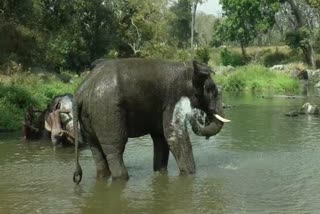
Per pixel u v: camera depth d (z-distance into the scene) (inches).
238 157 428.5
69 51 1720.0
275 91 1443.2
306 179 344.8
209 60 2620.6
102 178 354.0
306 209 274.2
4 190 327.6
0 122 630.5
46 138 554.6
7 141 545.3
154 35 2341.3
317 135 545.6
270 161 409.4
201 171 373.7
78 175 339.9
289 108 879.7
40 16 1608.0
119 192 318.0
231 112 818.2
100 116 337.7
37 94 830.5
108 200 300.2
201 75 358.6
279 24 3395.7
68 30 1764.3
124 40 2310.5
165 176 359.6
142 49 2301.9
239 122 676.7
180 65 358.0
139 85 344.2
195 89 359.9
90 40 2020.2
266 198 298.0
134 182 343.3
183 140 358.0
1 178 362.6
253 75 1601.9
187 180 346.6
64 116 509.4
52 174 374.9
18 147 505.0
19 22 1417.3
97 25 2030.0
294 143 495.5
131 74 344.5
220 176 357.1
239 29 2755.9
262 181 341.1
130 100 342.3
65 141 507.8
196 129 371.2
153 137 374.9
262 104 975.0
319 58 2605.8
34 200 302.7
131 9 2274.9
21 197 309.7
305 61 2603.3
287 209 274.7
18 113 704.4
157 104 352.2
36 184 343.3
